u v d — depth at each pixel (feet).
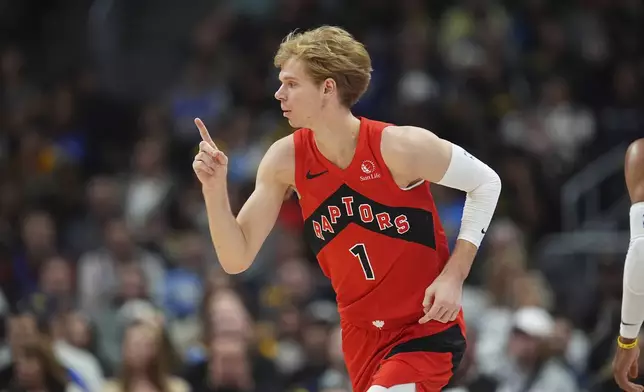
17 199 60.03
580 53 69.21
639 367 31.32
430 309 20.83
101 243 56.18
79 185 63.72
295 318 45.62
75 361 39.81
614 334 41.01
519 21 70.13
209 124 64.49
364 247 21.31
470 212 21.40
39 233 54.24
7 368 38.04
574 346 45.01
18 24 78.48
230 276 47.70
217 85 67.92
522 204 59.21
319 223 21.61
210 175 21.17
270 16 72.28
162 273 51.67
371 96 64.28
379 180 20.99
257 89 67.36
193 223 57.52
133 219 57.47
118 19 80.53
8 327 42.04
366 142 20.98
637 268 20.92
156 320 39.29
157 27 80.28
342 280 21.84
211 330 41.01
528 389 38.68
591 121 64.85
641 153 21.53
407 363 21.18
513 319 41.09
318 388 41.34
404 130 21.07
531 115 64.39
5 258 54.19
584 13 70.90
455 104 61.62
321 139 21.21
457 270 20.99
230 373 39.19
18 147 64.08
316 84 20.99
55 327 43.21
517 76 67.21
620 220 57.21
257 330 44.32
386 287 21.47
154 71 78.84
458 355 22.00
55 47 78.84
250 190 55.83
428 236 21.40
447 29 68.08
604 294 46.88
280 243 52.95
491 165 60.49
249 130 63.82
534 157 61.41
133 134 70.13
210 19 76.89
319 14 69.62
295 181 21.62
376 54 66.13
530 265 52.26
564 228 59.06
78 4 81.61
